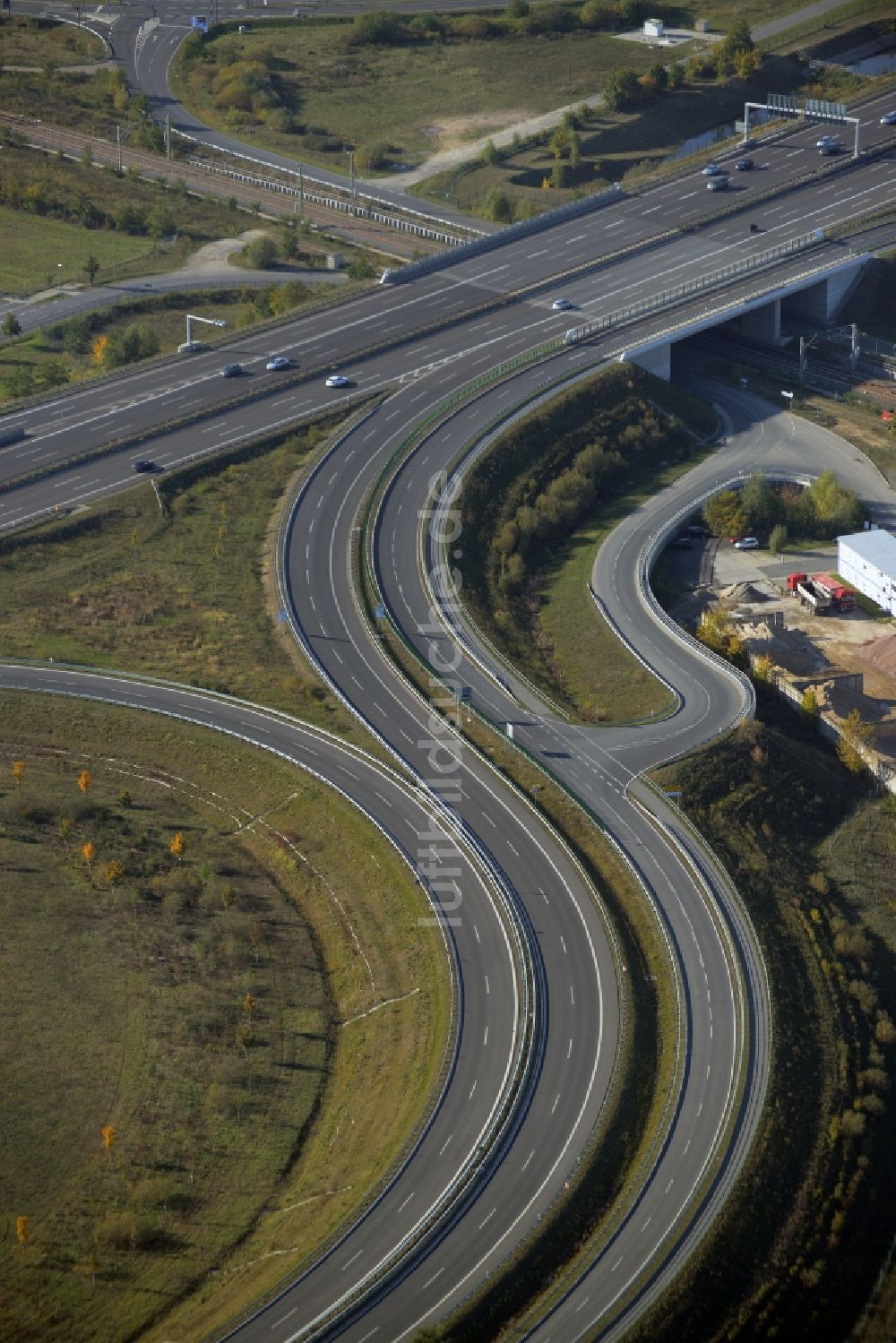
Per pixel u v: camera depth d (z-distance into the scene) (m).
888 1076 143.50
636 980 147.50
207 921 156.50
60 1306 120.62
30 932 151.62
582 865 160.00
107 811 168.75
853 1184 131.88
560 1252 123.00
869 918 163.00
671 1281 120.69
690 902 156.12
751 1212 126.81
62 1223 126.50
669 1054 140.12
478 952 149.88
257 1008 148.00
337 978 152.88
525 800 169.00
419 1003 145.75
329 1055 145.00
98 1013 144.38
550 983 146.38
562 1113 133.38
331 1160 133.50
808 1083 138.75
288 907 160.50
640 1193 127.31
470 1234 123.62
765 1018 143.25
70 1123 134.38
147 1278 123.62
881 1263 128.12
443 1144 130.62
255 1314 117.88
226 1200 130.50
